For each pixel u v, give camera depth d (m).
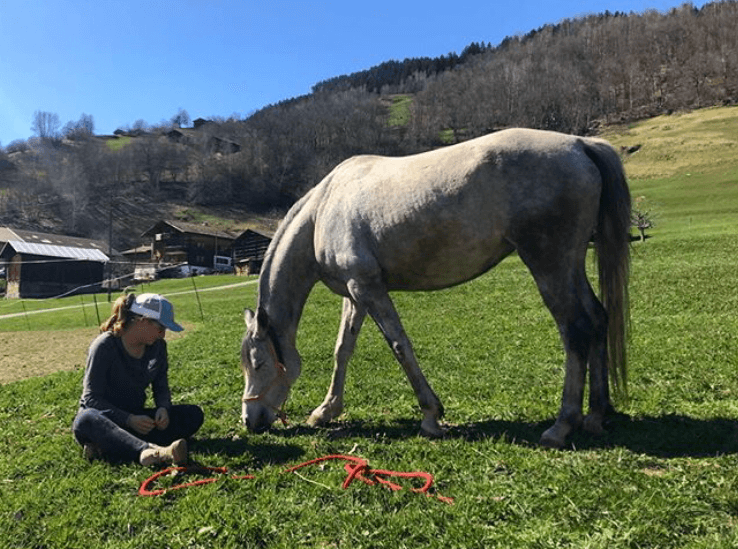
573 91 164.12
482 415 6.36
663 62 186.50
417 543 3.47
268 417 6.08
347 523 3.74
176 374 10.22
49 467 5.32
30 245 65.25
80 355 15.48
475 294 20.84
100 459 5.30
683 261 25.48
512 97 167.12
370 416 6.69
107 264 69.94
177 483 4.70
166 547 3.67
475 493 4.07
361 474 4.59
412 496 4.12
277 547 3.52
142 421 5.17
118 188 130.38
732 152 87.12
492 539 3.40
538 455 4.78
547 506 3.75
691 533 3.32
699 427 5.22
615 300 5.19
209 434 6.26
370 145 158.75
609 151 5.26
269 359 6.07
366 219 5.74
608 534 3.31
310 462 4.95
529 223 5.12
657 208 60.88
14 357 15.64
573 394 5.12
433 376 8.70
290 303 6.42
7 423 7.39
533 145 5.18
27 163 141.38
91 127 184.00
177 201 128.38
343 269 5.87
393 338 5.71
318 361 10.55
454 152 5.45
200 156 149.12
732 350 8.78
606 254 5.20
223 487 4.53
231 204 131.88
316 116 173.75
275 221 124.75
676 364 8.16
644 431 5.23
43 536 3.91
